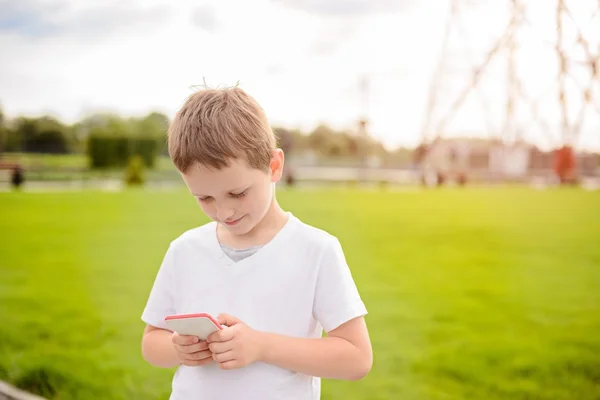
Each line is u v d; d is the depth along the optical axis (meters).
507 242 8.43
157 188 17.19
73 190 15.89
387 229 9.67
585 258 7.23
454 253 7.64
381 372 3.46
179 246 1.46
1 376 3.33
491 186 16.02
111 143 20.69
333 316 1.34
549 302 5.16
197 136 1.22
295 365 1.29
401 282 6.02
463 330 4.32
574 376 3.37
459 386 3.24
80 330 4.32
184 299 1.43
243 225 1.30
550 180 15.61
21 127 20.09
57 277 6.16
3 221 10.20
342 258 1.40
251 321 1.34
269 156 1.30
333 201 13.58
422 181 16.70
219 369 1.34
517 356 3.70
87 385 3.23
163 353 1.42
